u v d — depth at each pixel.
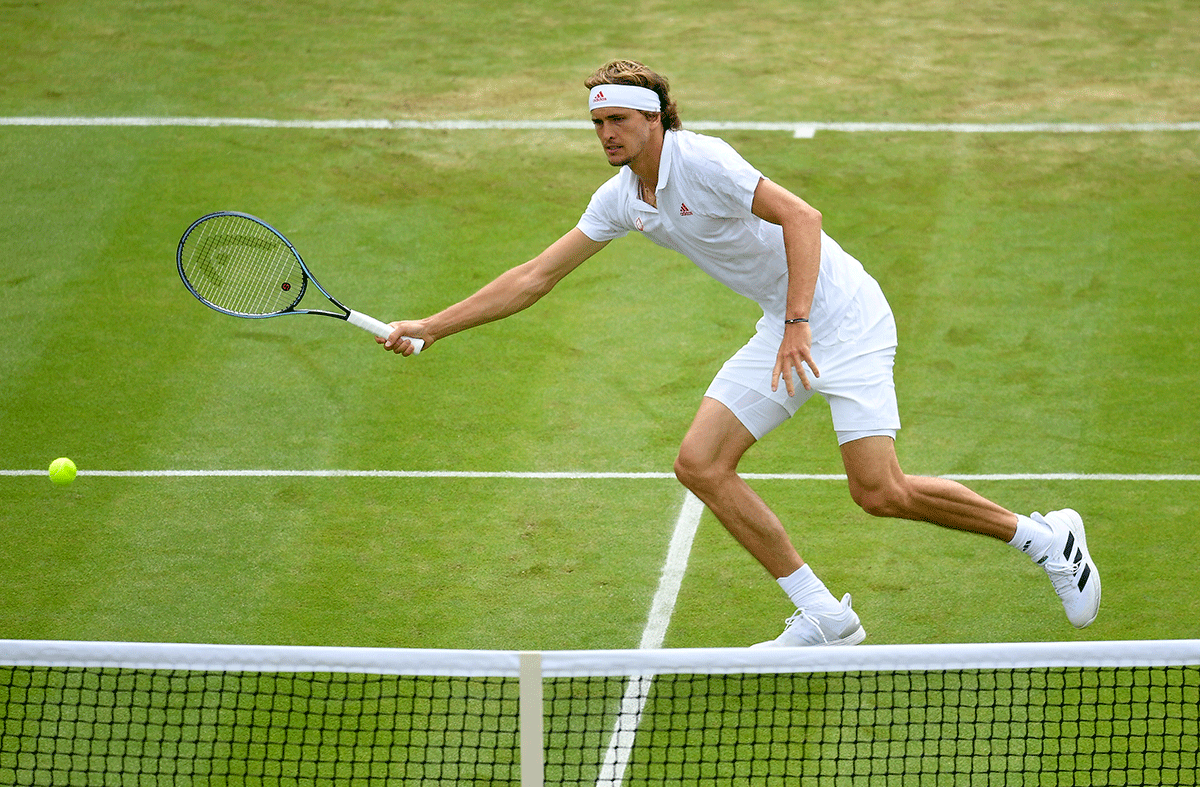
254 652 14.50
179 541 23.23
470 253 33.41
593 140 38.75
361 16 46.56
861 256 33.03
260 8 46.88
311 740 17.83
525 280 20.06
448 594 21.72
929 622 20.75
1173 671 18.89
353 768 17.23
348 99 40.94
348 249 33.50
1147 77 41.94
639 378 28.55
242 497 24.55
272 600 21.61
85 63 42.59
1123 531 23.03
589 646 20.36
